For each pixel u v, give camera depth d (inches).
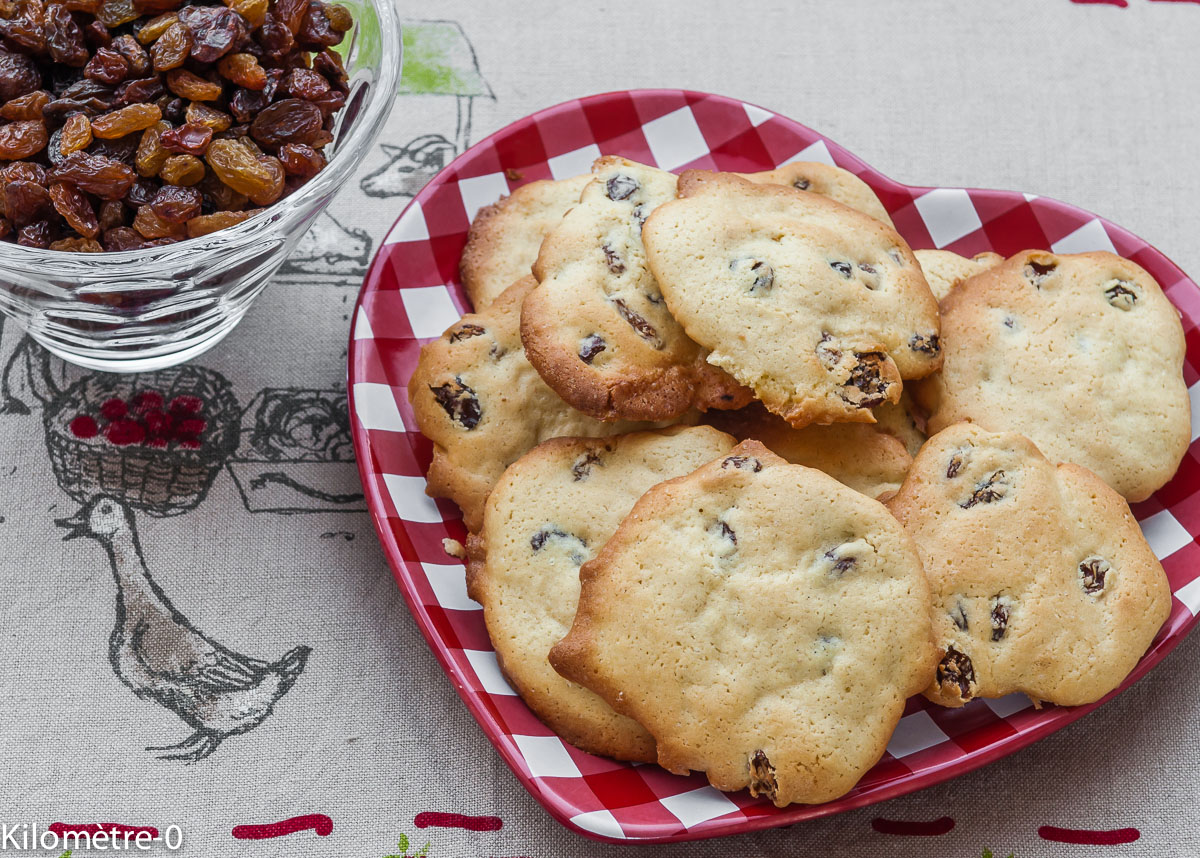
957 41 24.1
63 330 21.2
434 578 20.8
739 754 19.6
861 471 20.9
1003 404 21.0
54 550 21.3
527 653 20.2
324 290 22.6
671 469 20.6
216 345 22.2
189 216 20.0
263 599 21.3
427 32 23.8
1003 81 24.0
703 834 19.6
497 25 23.9
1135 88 24.0
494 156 22.4
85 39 20.2
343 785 20.7
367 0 21.5
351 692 21.0
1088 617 20.1
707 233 20.7
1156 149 23.7
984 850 20.5
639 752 20.0
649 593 19.8
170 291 20.6
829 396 20.3
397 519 20.9
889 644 19.7
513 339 21.3
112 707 20.8
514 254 22.0
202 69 20.2
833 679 19.7
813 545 19.9
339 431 22.0
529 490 20.6
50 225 20.0
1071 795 20.7
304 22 20.6
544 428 21.2
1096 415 21.0
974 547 20.2
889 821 20.6
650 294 20.8
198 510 21.6
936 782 19.8
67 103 19.9
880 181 22.3
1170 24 24.2
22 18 19.9
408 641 21.2
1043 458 20.6
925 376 21.0
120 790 20.6
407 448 21.4
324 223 22.8
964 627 20.1
